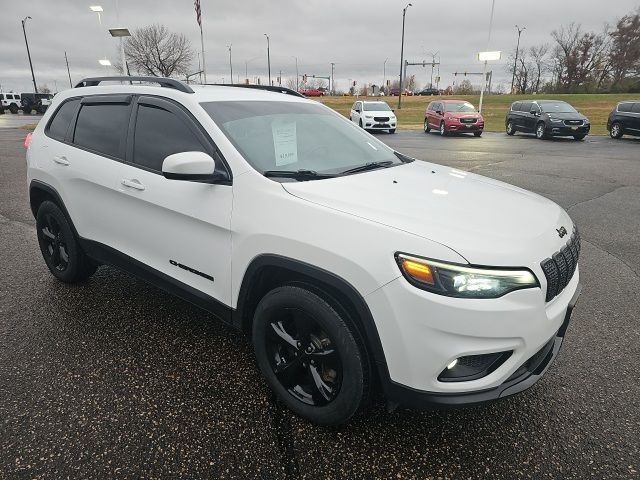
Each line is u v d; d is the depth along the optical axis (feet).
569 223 8.94
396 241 6.81
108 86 11.96
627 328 11.72
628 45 206.90
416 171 10.34
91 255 12.30
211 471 7.25
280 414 8.51
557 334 8.41
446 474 7.27
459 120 72.95
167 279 10.14
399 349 6.82
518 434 8.09
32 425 8.11
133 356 10.22
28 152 13.69
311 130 10.80
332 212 7.46
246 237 8.21
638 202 25.88
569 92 213.05
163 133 10.14
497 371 7.01
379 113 80.48
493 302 6.55
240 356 10.31
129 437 7.89
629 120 65.57
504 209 8.21
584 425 8.32
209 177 8.63
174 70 175.22
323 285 7.58
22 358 10.08
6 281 14.03
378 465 7.42
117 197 10.83
